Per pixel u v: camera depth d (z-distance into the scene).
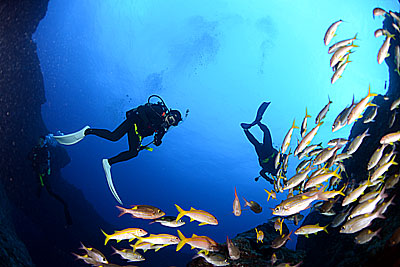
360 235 3.90
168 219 4.04
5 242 6.22
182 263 14.94
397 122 7.00
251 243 5.25
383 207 3.81
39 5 11.26
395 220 4.66
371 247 4.70
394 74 9.15
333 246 6.71
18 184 12.16
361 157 7.80
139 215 4.03
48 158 10.03
